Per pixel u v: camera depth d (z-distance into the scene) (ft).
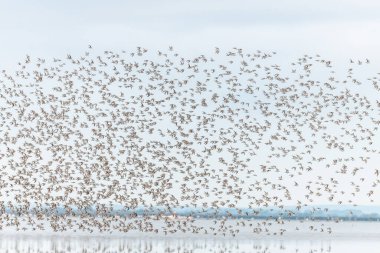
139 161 193.57
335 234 478.59
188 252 245.65
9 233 362.12
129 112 190.08
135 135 191.93
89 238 318.45
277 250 269.03
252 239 343.87
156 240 310.04
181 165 194.90
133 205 194.80
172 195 196.03
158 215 203.51
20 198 190.60
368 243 334.85
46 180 191.62
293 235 429.79
